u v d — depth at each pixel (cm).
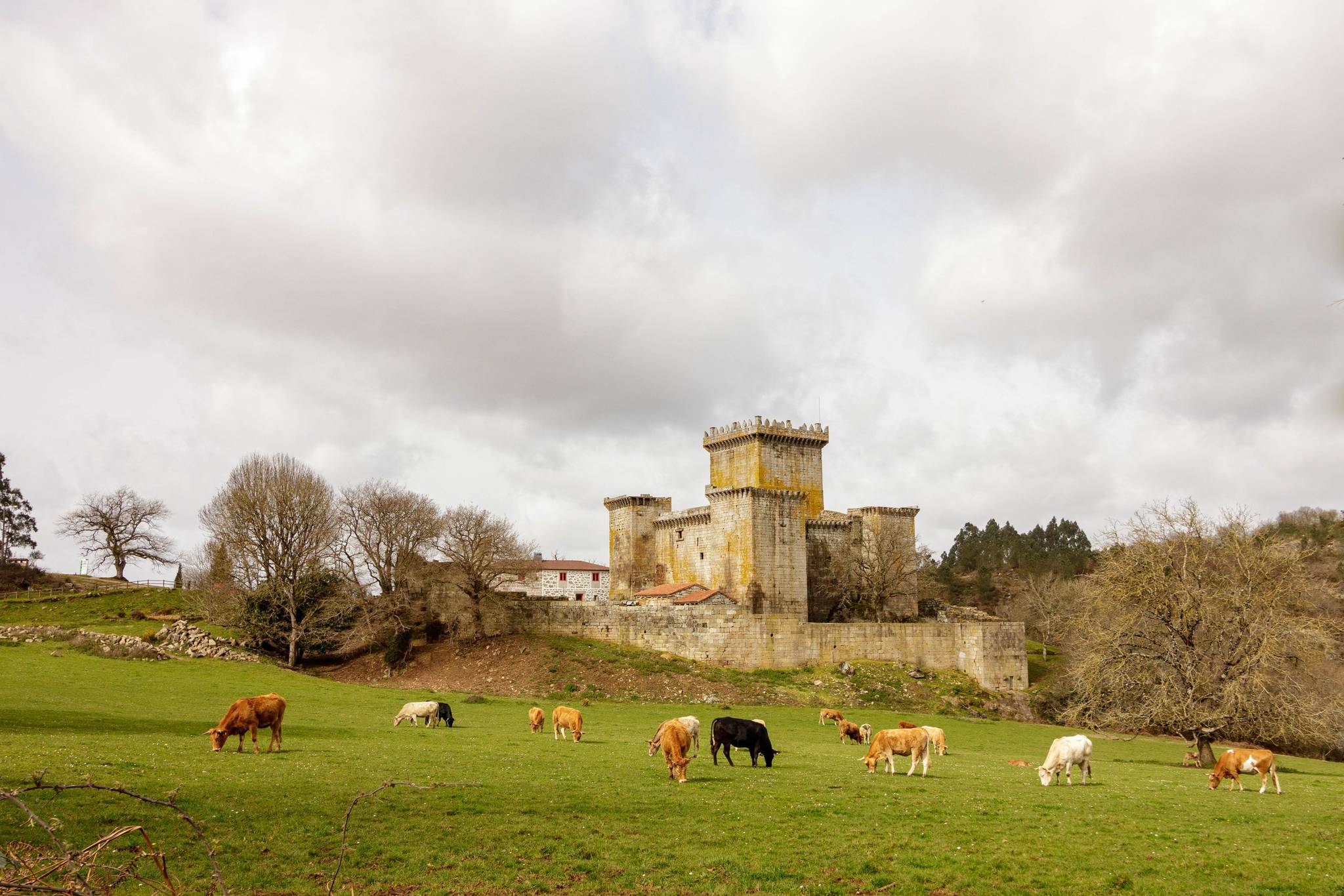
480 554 9600
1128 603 5488
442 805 2483
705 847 2173
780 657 9438
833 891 1888
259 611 9144
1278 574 5309
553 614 9894
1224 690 4944
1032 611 15100
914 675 9494
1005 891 1914
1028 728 7450
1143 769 4419
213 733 3325
